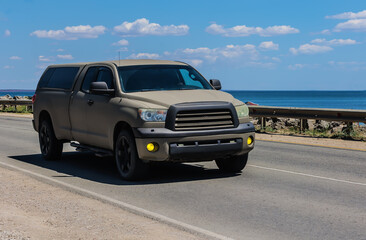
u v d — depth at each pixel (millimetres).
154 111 8500
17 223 5926
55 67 11992
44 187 8367
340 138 17000
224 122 8781
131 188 8352
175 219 6402
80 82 10586
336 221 6324
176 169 10297
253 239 5578
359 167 10617
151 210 6871
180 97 8844
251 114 20125
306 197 7672
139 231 5777
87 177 9430
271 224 6180
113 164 11141
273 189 8258
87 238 5434
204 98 8898
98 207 6984
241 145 8906
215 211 6820
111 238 5453
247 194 7867
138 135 8500
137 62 10078
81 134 10336
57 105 11125
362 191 8148
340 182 8906
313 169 10320
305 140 16234
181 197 7664
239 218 6457
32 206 6930
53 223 6035
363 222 6273
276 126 20250
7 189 8086
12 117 30094
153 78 9680
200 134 8531
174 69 10086
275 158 11914
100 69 10172
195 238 5574
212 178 9234
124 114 8820
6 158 12094
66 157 12305
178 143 8469
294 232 5844
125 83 9438
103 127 9516
